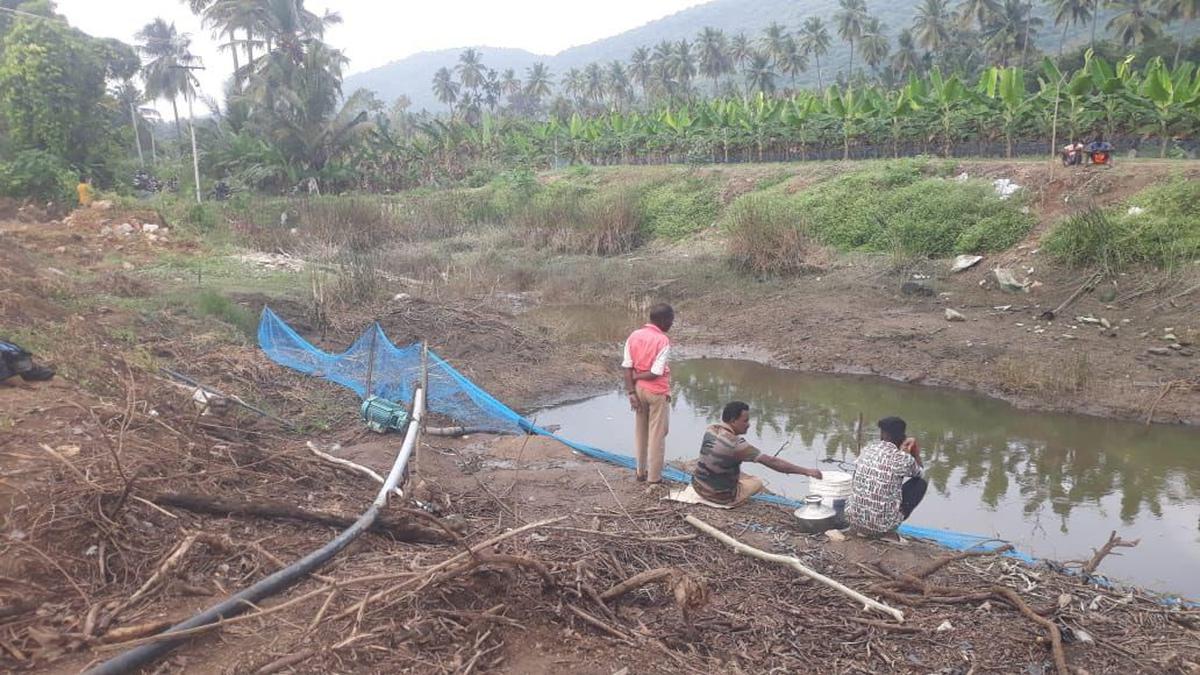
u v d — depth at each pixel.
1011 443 9.64
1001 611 4.90
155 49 56.22
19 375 6.54
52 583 4.01
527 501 6.51
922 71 73.62
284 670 3.55
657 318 7.00
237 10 38.91
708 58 93.75
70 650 3.52
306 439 7.79
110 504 4.67
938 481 8.52
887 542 5.82
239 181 33.12
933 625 4.69
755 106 31.86
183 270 16.23
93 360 7.52
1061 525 7.33
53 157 21.36
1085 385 11.13
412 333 13.16
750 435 9.98
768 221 18.70
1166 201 14.88
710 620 4.58
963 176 19.48
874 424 10.38
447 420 9.09
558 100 89.00
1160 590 6.02
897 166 20.66
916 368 12.60
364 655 3.75
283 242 22.02
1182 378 10.99
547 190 28.69
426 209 26.80
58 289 10.47
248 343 10.82
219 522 4.92
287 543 4.86
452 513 5.84
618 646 4.20
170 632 3.54
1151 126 19.88
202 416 6.68
